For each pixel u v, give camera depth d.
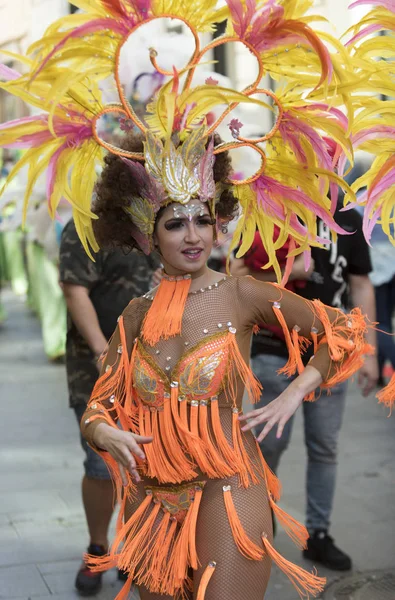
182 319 3.23
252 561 3.12
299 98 3.26
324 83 3.08
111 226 3.40
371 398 9.24
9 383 10.45
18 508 6.15
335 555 5.15
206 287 3.28
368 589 4.89
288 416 3.17
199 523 3.16
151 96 4.13
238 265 4.80
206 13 3.11
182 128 3.21
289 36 3.12
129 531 3.32
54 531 5.75
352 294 5.20
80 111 3.20
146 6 3.03
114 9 3.02
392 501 6.20
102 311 4.84
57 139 3.24
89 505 4.88
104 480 4.82
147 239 3.33
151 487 3.25
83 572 4.88
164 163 3.14
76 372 4.93
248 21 3.10
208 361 3.15
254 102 3.18
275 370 4.98
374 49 3.29
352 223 5.02
